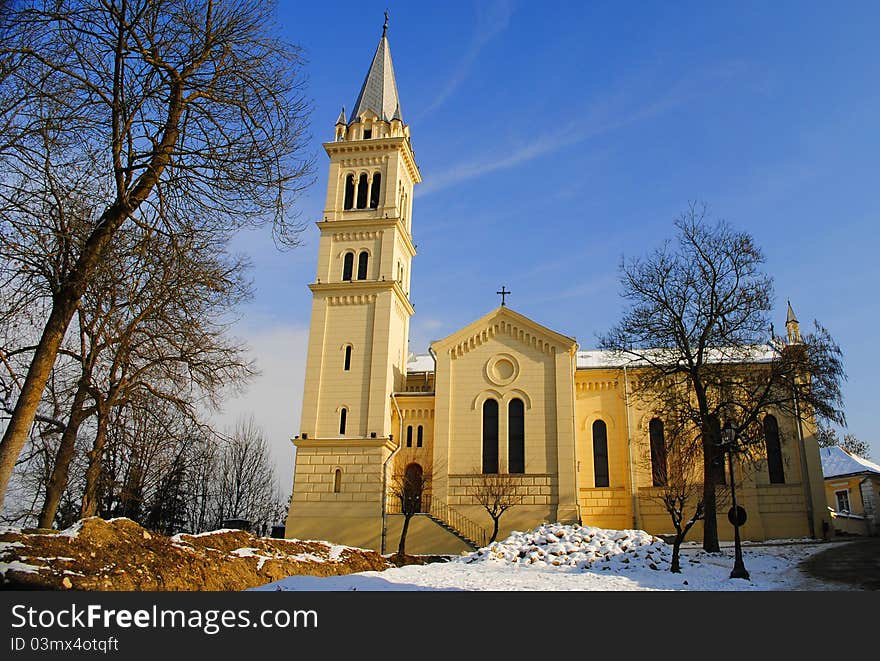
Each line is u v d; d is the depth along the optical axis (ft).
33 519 108.99
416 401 168.04
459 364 166.30
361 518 151.02
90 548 68.64
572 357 165.17
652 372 137.69
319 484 155.22
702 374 130.72
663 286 136.36
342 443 156.87
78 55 55.67
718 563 109.40
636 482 162.20
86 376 87.66
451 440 160.45
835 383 125.29
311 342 166.71
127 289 79.87
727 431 124.06
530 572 99.60
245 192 62.18
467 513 153.89
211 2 62.49
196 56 61.57
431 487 157.69
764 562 110.01
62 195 57.72
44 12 53.67
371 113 187.93
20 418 55.93
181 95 61.36
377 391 160.97
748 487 158.40
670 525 157.38
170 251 67.67
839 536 165.17
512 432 160.45
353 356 164.66
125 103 57.26
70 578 61.26
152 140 60.64
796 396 126.41
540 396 161.17
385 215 176.04
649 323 135.64
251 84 61.67
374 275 171.42
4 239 55.72
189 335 82.94
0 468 54.29
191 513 231.50
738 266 133.39
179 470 167.02
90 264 59.36
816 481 156.35
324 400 161.89
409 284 190.90
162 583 69.10
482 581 89.30
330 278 172.14
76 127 55.77
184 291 77.51
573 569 103.35
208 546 89.20
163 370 88.02
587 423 169.37
